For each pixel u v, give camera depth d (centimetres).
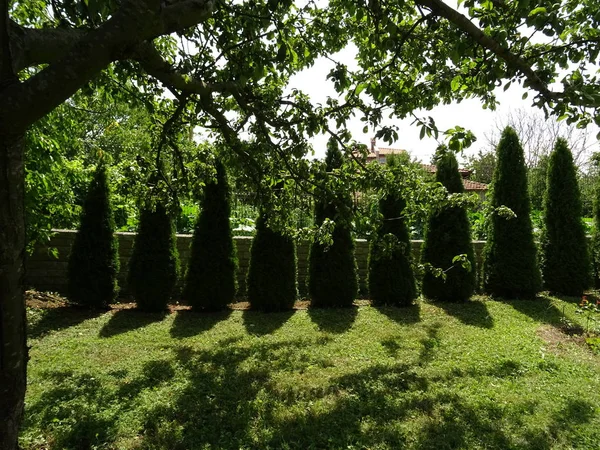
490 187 822
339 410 340
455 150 240
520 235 756
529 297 752
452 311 673
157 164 380
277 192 416
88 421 316
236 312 668
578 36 249
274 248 683
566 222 796
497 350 492
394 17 281
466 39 242
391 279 709
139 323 593
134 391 370
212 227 678
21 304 183
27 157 543
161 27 172
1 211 165
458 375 416
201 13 190
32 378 396
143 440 296
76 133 653
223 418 326
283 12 277
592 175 1908
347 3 293
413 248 848
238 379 398
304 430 311
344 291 703
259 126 332
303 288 810
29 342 501
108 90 405
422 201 429
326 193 367
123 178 451
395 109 309
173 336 539
